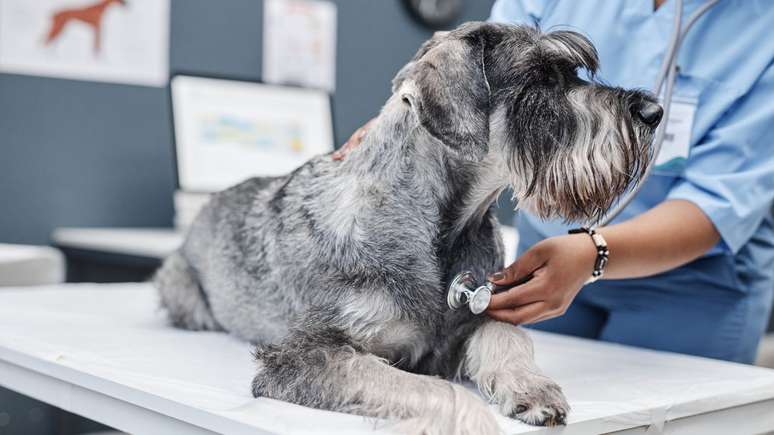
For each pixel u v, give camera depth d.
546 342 2.38
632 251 1.95
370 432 1.40
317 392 1.58
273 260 2.03
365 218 1.79
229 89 4.52
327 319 1.78
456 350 1.92
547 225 2.47
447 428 1.44
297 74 5.06
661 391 1.78
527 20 2.57
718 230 2.10
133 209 4.56
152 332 2.37
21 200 4.20
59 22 4.25
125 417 1.71
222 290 2.32
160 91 4.60
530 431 1.47
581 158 1.84
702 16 2.30
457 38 1.86
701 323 2.40
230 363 1.95
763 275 2.41
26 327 2.30
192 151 4.34
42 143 4.24
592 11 2.46
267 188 2.26
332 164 1.99
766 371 2.03
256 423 1.42
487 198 1.89
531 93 1.86
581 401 1.67
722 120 2.28
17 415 4.04
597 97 1.88
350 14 5.27
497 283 1.87
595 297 2.53
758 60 2.22
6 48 4.11
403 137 1.82
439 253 1.85
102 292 3.01
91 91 4.38
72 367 1.83
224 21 4.78
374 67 5.40
